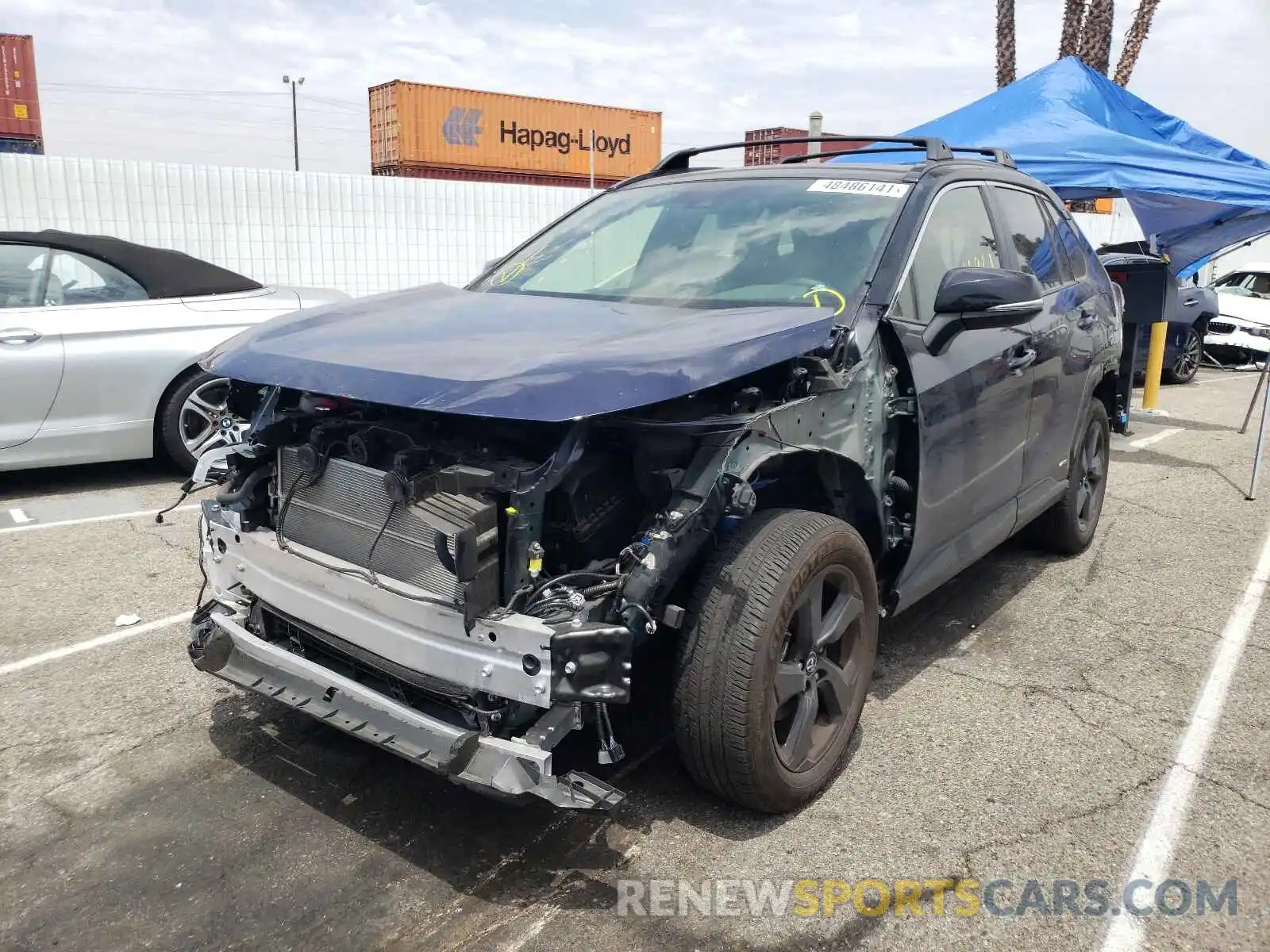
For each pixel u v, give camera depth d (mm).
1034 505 4488
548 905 2520
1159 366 10734
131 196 13062
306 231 14422
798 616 2824
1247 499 6773
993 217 4152
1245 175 8625
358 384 2525
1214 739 3428
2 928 2428
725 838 2809
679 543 2473
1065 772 3201
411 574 2504
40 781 3080
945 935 2434
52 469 7023
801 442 2824
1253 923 2496
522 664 2318
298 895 2555
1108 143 9047
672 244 3766
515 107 22594
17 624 4277
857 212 3590
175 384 6434
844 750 3131
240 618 3076
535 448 2559
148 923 2449
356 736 2594
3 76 17672
